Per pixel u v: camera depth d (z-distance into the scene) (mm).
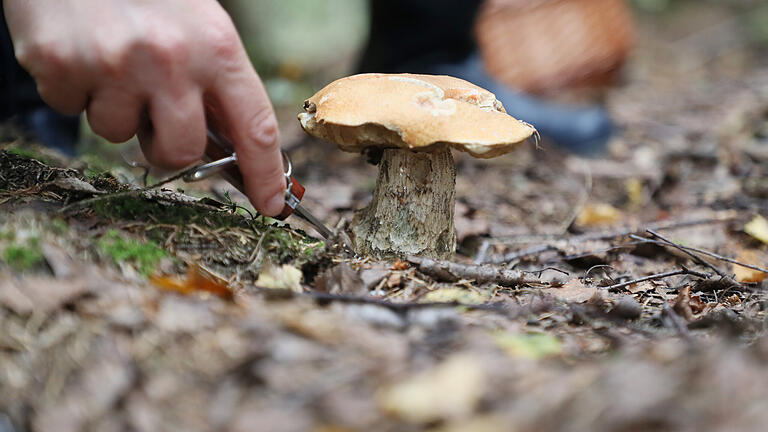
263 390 529
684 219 876
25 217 604
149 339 546
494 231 844
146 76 582
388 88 628
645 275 729
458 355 546
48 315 552
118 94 586
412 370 539
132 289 571
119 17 577
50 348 542
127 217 636
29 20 582
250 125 606
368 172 1078
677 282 708
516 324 594
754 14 2496
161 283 586
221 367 537
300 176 1041
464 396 521
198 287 587
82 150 873
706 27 2590
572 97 1208
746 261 765
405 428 514
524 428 508
